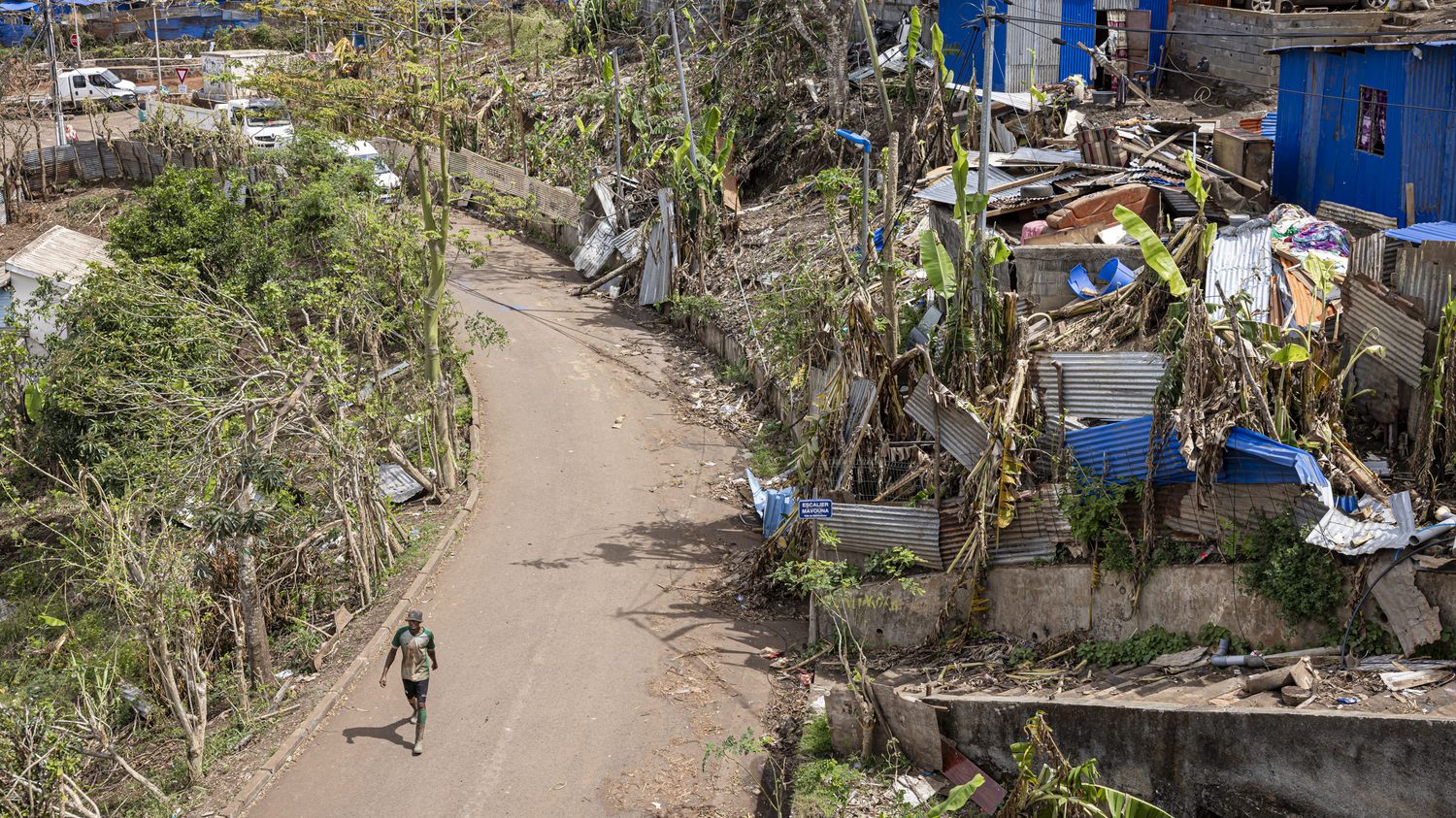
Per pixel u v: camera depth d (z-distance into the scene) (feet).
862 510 54.13
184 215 93.76
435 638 58.34
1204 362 45.70
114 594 51.08
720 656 55.98
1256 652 44.96
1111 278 63.10
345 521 61.11
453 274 115.44
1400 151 69.41
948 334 55.42
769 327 84.58
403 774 48.34
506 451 80.18
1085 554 49.52
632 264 108.68
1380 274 54.24
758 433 80.07
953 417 52.29
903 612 53.72
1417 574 41.96
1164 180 73.26
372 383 75.05
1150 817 37.14
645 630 58.39
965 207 57.82
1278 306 57.47
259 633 54.65
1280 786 39.88
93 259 105.19
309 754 49.96
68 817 44.60
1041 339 59.31
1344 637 43.01
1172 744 41.57
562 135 136.36
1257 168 75.25
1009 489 50.21
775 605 60.49
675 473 76.38
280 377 65.05
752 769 47.91
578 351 96.94
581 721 51.37
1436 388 46.14
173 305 73.56
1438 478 47.09
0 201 143.74
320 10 78.07
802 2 121.80
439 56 77.66
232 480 54.60
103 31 215.72
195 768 48.29
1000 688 47.62
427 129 87.81
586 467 77.51
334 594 63.72
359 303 73.20
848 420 57.52
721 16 133.80
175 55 208.74
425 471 74.95
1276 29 92.22
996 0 104.73
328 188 91.91
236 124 138.00
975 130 93.50
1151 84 102.99
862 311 56.85
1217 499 46.52
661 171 116.16
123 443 71.56
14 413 85.87
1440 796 37.24
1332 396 48.24
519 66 161.17
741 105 125.59
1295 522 44.98
